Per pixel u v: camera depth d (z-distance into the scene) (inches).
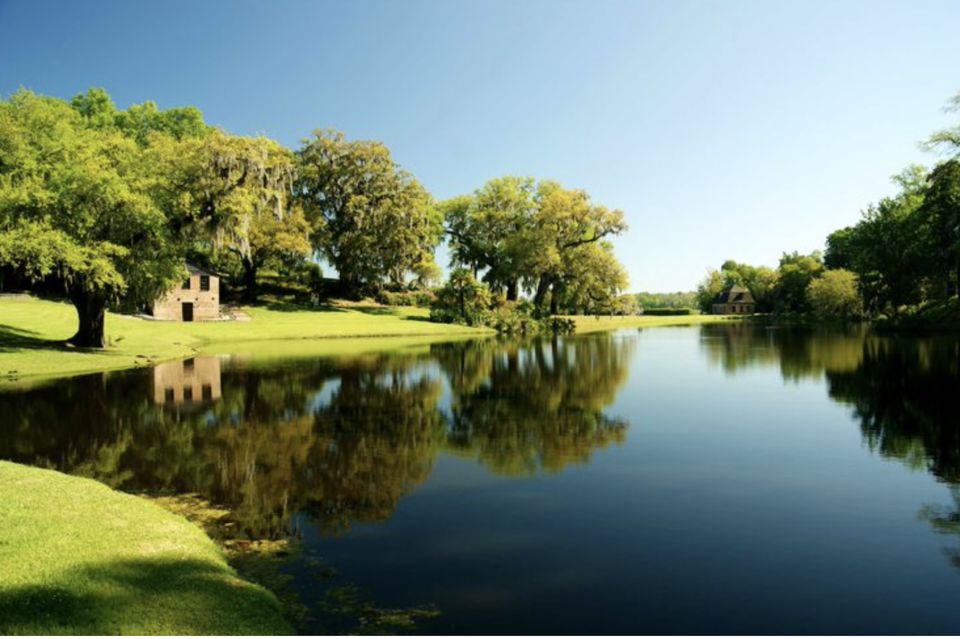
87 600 210.8
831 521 331.6
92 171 1019.3
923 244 2128.4
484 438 533.6
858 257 2549.2
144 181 1101.1
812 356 1267.2
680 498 371.2
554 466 446.0
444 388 834.2
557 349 1504.7
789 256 5172.2
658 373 1013.8
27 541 259.9
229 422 595.8
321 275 3122.5
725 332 2354.8
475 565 274.1
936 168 1798.7
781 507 354.9
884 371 985.5
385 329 2047.2
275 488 387.2
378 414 642.8
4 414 625.0
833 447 498.3
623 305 3602.4
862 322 2999.5
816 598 243.8
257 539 303.3
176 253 1182.3
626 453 481.4
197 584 232.2
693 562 279.0
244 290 2623.0
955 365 1043.9
